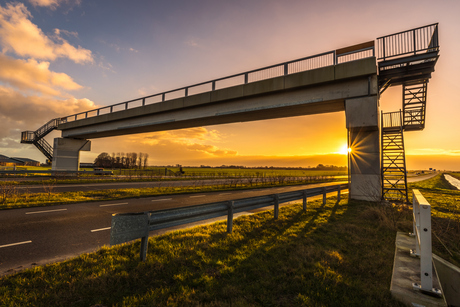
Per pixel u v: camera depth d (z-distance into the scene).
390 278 3.86
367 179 13.33
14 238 5.97
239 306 2.96
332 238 6.13
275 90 15.30
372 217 8.55
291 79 14.74
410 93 14.91
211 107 18.77
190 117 19.89
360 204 11.94
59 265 4.14
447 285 4.43
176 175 42.97
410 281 3.59
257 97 16.48
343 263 4.43
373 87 12.56
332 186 12.55
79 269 3.91
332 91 13.73
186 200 13.30
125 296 3.19
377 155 13.19
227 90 17.44
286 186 27.09
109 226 7.36
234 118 19.34
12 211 9.24
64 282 3.47
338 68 13.23
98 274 3.70
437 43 12.04
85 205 10.96
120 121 25.11
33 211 9.31
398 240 5.84
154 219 4.49
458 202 12.97
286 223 7.71
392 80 14.35
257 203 7.46
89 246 5.52
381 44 13.52
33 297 3.08
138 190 16.58
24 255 4.87
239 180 32.28
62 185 19.08
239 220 7.88
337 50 13.79
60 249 5.27
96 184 21.06
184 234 6.09
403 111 15.80
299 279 3.77
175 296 3.18
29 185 18.19
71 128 30.25
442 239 5.92
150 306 2.93
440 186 36.06
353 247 5.50
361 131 13.70
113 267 3.97
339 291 3.46
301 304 3.10
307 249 5.14
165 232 6.82
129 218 4.00
